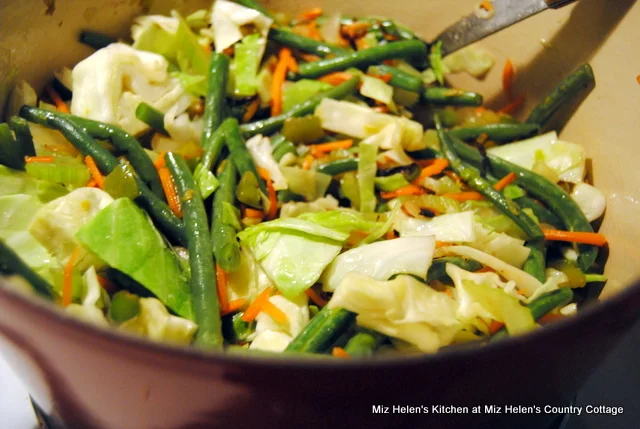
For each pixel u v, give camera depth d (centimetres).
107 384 33
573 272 45
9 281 36
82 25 50
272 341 40
